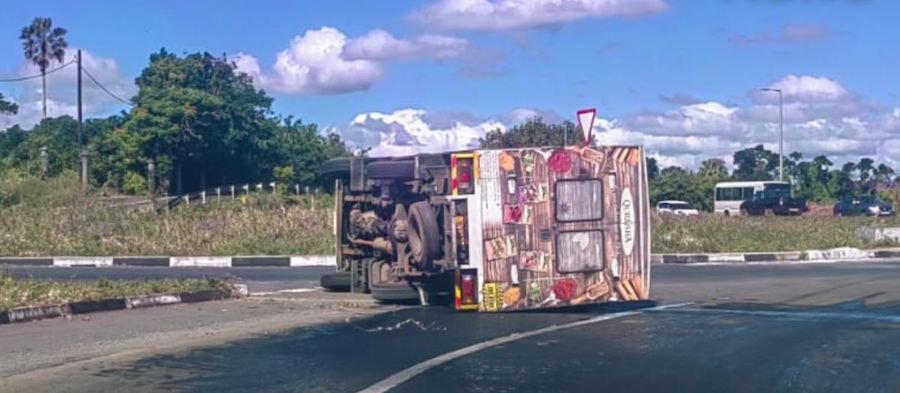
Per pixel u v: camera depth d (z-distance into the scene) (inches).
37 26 3371.1
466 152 571.2
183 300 632.4
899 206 2274.9
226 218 1162.6
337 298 655.8
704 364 423.8
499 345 471.2
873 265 956.6
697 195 2714.1
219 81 2460.6
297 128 2556.6
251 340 486.3
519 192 572.4
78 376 394.3
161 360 430.6
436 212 594.2
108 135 2316.7
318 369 411.2
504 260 571.5
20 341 478.6
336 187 707.4
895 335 502.6
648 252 595.8
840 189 2795.3
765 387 378.3
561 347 466.0
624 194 590.9
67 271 903.1
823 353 450.3
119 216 1177.4
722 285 751.7
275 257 991.6
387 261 650.8
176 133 2218.3
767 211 2244.1
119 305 599.2
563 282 577.3
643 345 471.5
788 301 650.8
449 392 368.2
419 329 522.6
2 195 1352.1
